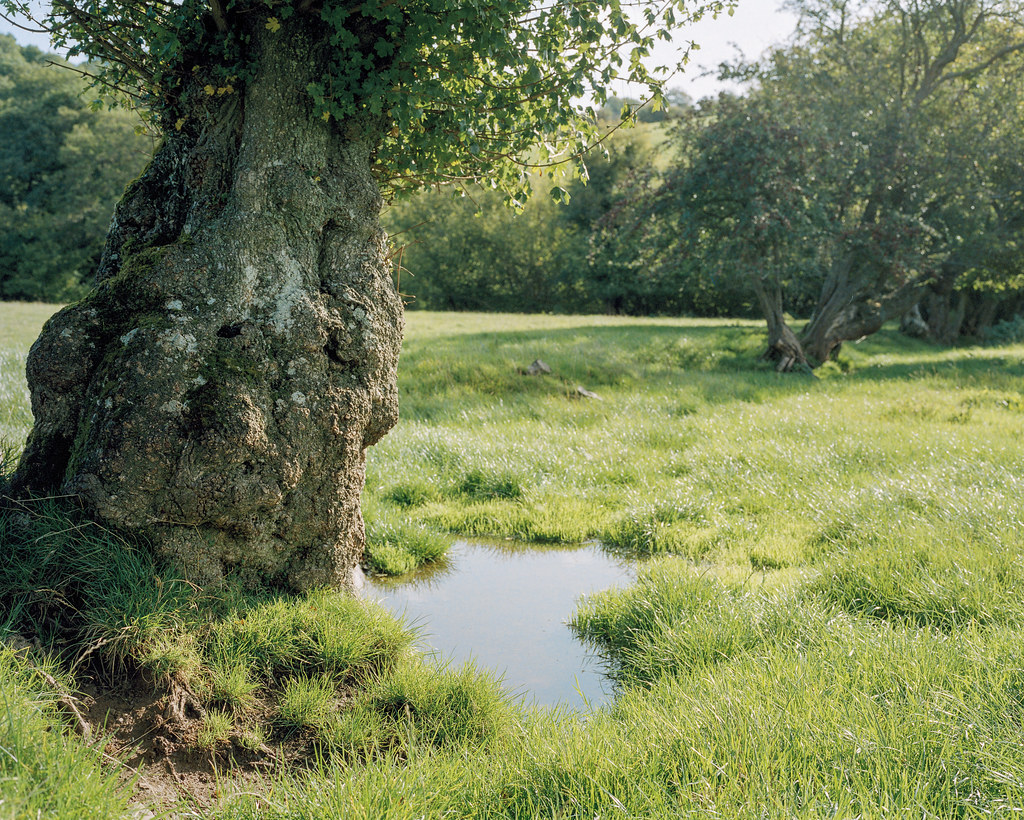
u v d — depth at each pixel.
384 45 4.46
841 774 2.85
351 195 4.83
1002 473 7.71
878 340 29.75
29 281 48.16
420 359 15.84
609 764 3.00
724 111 18.77
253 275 4.41
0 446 4.81
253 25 4.48
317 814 2.78
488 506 7.85
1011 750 2.85
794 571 5.90
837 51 21.50
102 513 3.97
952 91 21.83
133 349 4.09
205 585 4.30
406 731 3.75
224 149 4.59
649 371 17.17
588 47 4.62
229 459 4.14
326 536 4.81
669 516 7.43
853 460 9.06
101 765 2.83
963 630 4.26
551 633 5.16
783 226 17.48
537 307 60.50
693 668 4.25
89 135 48.88
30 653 3.37
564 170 5.49
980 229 20.33
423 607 5.55
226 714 3.65
